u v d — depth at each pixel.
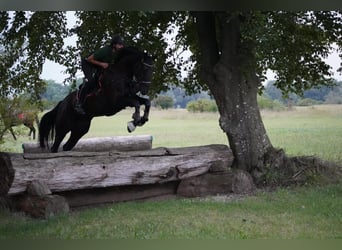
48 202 7.18
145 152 8.59
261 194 8.98
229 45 10.10
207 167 9.25
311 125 26.67
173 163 8.77
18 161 7.18
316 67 11.90
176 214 7.34
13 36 11.91
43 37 12.25
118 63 8.44
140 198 8.91
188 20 12.17
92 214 7.36
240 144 10.18
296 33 10.37
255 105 10.40
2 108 11.89
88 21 12.08
